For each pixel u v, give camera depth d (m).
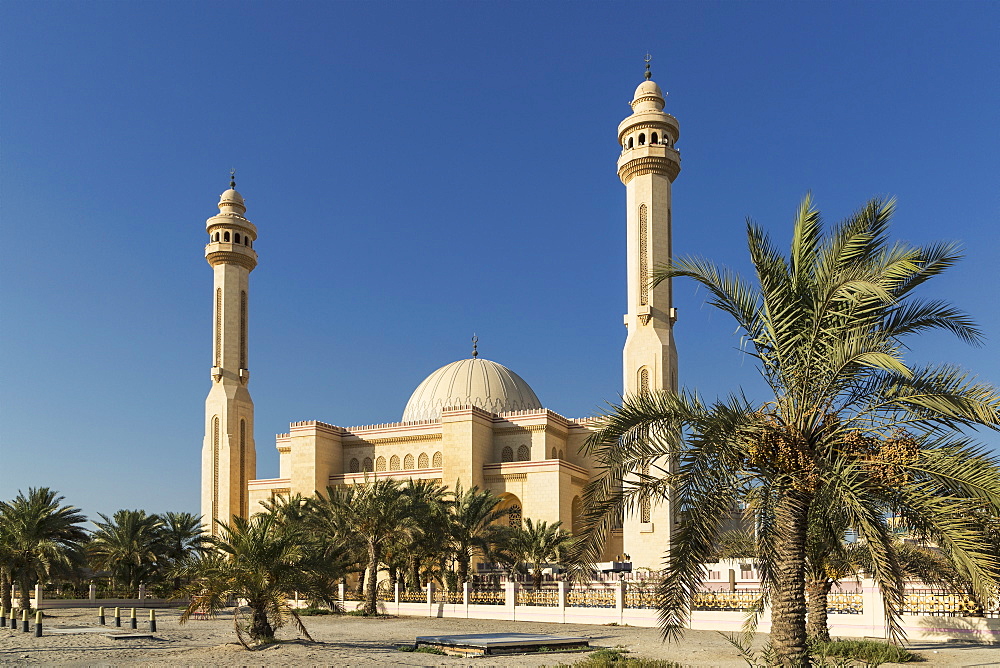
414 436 81.00
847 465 15.35
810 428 15.91
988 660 23.86
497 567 62.47
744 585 43.56
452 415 74.94
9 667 23.47
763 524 17.17
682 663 24.59
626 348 63.78
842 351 15.05
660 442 16.62
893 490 15.10
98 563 62.47
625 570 54.44
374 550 49.75
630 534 59.19
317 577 29.50
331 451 81.62
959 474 14.30
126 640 31.98
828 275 16.03
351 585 68.06
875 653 23.30
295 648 27.42
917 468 14.78
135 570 61.00
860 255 16.20
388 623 42.38
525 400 91.44
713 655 26.72
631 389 62.56
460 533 52.97
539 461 72.06
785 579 15.97
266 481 80.44
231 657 25.50
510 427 77.69
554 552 52.47
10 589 49.19
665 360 62.38
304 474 78.69
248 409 82.56
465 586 47.31
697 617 37.38
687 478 16.08
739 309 17.11
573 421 81.69
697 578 15.92
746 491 16.41
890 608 13.89
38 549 48.84
